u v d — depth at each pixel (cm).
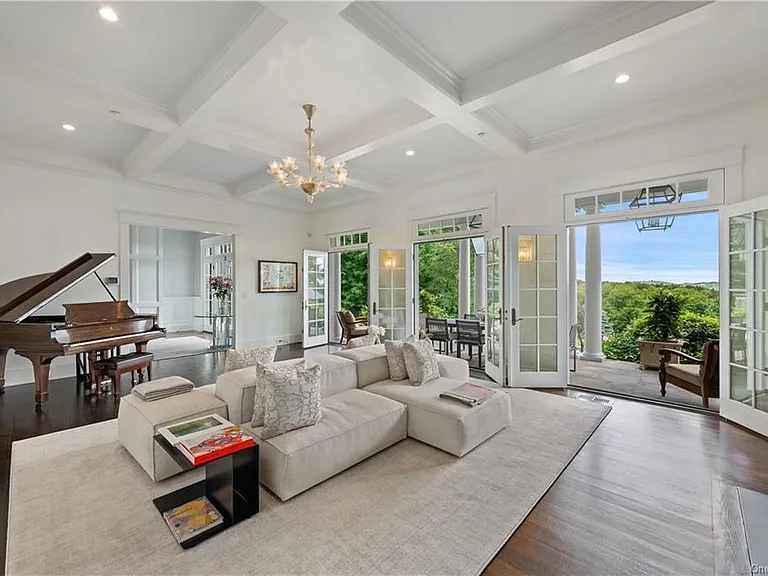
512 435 308
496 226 515
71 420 346
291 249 800
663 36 242
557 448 284
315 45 268
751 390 325
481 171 530
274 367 264
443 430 278
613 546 181
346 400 298
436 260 1183
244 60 265
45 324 377
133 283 898
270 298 766
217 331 806
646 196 394
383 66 272
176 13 239
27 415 359
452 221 578
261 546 180
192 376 518
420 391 320
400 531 191
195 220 646
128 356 441
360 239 738
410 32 261
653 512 207
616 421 340
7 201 466
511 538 187
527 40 271
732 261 340
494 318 507
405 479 241
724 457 270
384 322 655
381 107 372
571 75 314
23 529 191
